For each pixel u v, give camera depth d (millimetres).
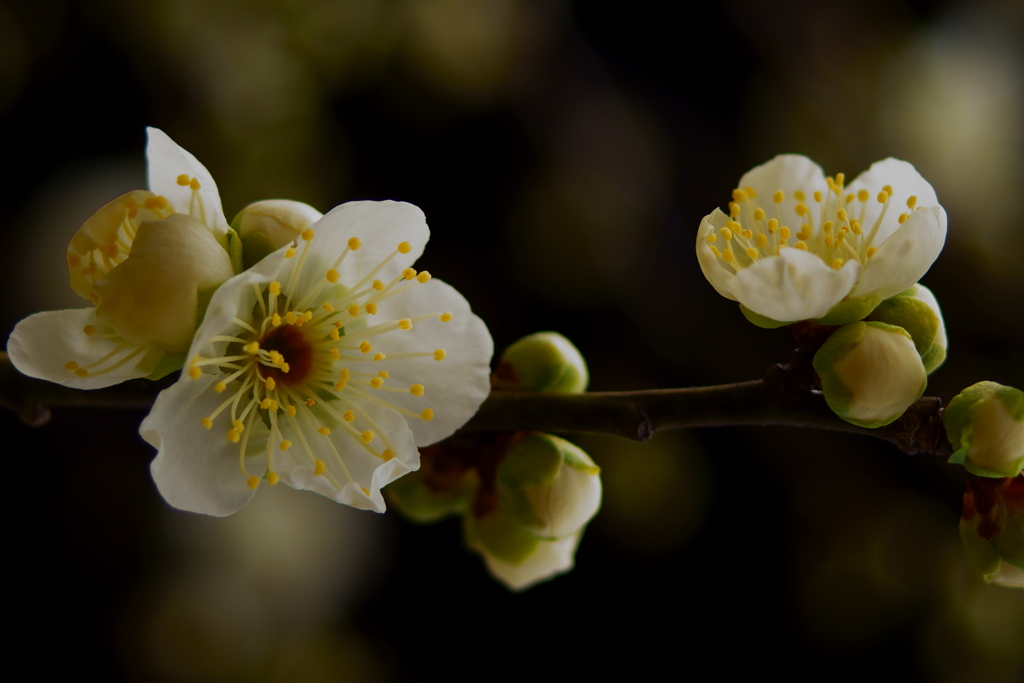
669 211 653
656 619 613
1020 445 277
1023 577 279
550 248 616
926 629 590
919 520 606
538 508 289
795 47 684
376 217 279
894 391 276
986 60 685
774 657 602
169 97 522
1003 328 630
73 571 522
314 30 537
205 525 530
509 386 294
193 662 505
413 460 281
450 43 585
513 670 606
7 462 537
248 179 525
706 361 618
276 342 283
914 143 659
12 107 513
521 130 624
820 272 274
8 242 509
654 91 690
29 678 495
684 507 581
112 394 286
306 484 278
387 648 590
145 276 273
